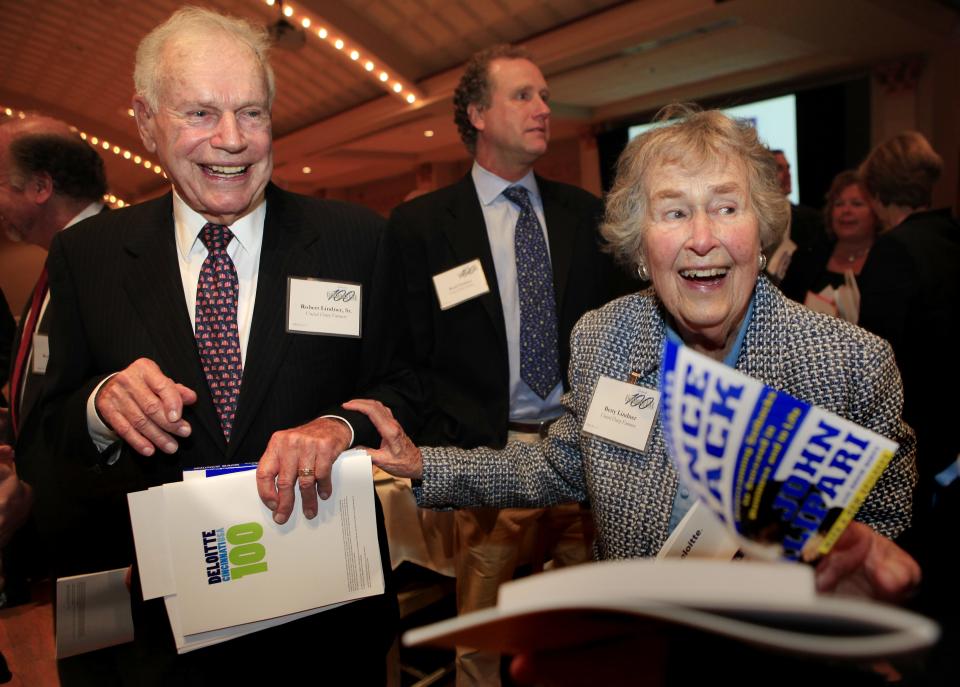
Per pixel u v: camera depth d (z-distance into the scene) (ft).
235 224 3.84
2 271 36.11
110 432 3.44
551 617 1.66
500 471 4.05
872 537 2.53
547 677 2.19
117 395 3.23
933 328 6.27
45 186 6.27
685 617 1.43
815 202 26.99
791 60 26.35
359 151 42.24
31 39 36.47
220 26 3.61
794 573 1.39
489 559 6.52
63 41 35.94
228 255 3.84
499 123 6.79
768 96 27.84
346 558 3.33
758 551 2.21
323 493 3.29
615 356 3.79
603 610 1.60
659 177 3.29
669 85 29.71
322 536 3.29
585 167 35.27
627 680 2.07
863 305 6.72
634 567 1.51
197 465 3.67
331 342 3.98
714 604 1.40
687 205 3.24
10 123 6.32
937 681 1.89
